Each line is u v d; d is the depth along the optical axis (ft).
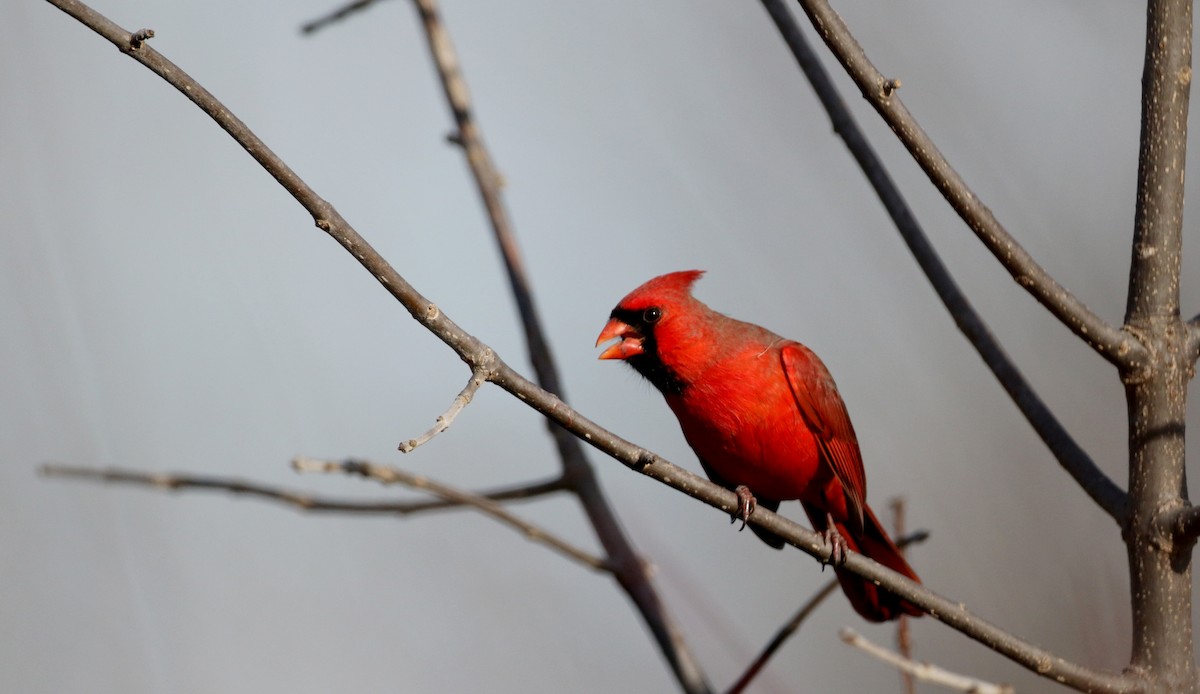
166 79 14.58
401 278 15.01
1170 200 18.29
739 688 22.80
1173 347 17.88
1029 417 19.71
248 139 14.64
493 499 25.43
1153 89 18.56
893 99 16.98
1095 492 18.60
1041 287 17.42
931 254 21.42
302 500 24.68
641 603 24.43
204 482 25.04
